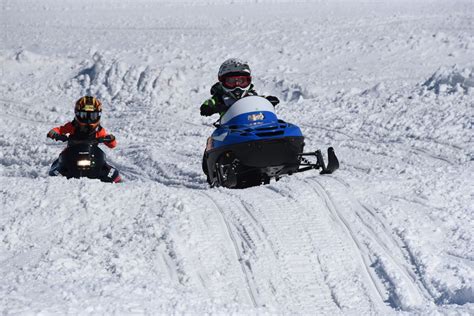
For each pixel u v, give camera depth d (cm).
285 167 2175
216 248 1573
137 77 4822
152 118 4016
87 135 2375
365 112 3772
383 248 1616
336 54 5650
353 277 1502
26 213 1716
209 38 6625
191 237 1590
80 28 7819
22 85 5031
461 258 1591
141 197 1791
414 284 1472
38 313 1036
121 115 4181
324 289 1461
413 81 4428
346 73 4953
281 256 1551
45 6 10231
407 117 3528
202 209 1742
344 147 3084
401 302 1394
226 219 1714
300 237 1639
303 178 2058
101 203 1753
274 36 6569
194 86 4728
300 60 5544
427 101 3784
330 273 1513
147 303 1171
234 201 1833
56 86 4984
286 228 1675
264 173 2191
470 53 5359
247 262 1522
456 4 9000
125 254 1500
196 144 3284
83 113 2344
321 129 3497
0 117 4153
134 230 1631
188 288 1408
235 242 1605
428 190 2030
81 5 10431
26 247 1573
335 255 1576
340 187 1933
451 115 3447
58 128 2375
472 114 3422
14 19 8781
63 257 1478
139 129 3738
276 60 5572
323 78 4816
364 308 1389
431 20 7138
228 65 2300
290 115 3866
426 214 1833
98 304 1121
